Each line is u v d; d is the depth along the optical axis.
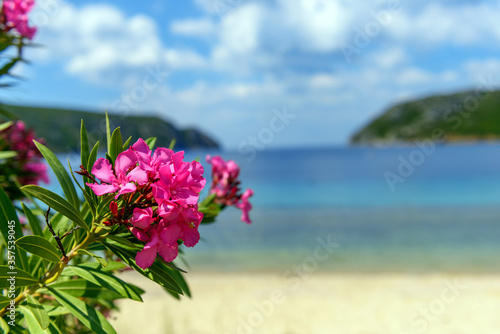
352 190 36.72
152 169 1.42
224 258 14.95
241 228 20.88
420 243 16.25
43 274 1.79
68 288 1.78
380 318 8.20
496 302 8.98
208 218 2.58
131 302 9.47
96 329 1.60
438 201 29.02
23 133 3.12
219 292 10.33
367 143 185.12
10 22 2.67
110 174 1.46
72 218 1.48
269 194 35.78
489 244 15.65
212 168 2.71
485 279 11.15
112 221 1.48
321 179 46.88
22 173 3.00
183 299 9.67
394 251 15.12
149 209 1.40
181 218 1.41
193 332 7.41
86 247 1.62
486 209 24.86
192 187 1.45
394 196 32.22
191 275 12.53
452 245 15.73
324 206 28.50
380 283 11.02
